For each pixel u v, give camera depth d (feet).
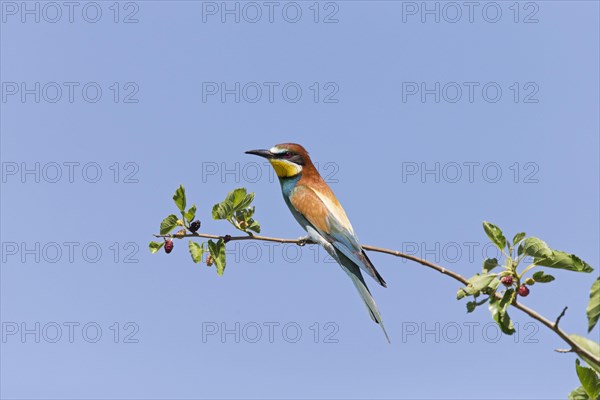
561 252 24.23
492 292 24.85
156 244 30.45
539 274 24.56
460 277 26.43
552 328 23.95
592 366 23.56
